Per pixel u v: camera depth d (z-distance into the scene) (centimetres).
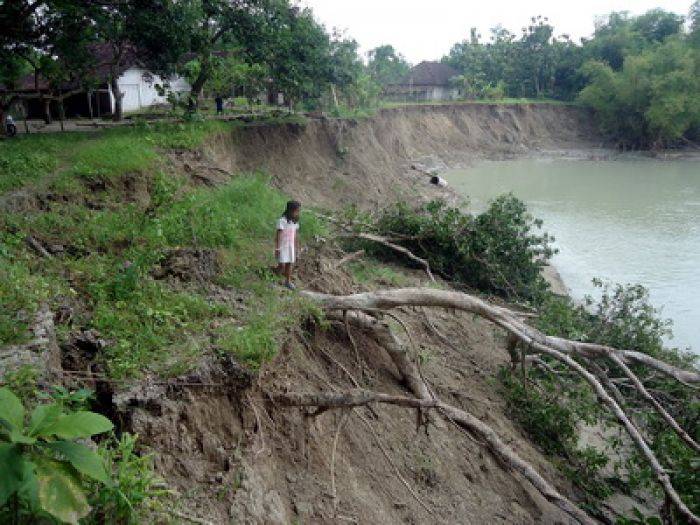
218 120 2416
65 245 909
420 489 791
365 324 955
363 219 1675
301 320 837
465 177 4425
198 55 2378
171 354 624
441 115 5491
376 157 3512
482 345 1334
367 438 799
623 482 1059
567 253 2414
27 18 1858
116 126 2300
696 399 1166
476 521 791
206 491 517
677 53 5716
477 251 1623
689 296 1941
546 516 887
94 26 1988
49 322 570
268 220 1182
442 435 923
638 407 1166
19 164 1256
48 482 312
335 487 674
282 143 2612
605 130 6231
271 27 2344
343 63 2825
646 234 2711
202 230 1025
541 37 7100
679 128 5666
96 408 539
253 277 926
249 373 632
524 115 6172
